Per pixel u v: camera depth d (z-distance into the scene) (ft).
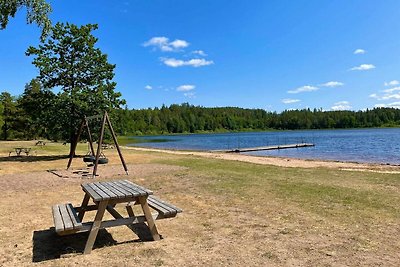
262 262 13.28
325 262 13.21
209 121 506.89
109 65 71.77
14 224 19.54
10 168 50.47
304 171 42.63
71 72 67.77
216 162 55.62
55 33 68.23
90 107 65.77
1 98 185.06
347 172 41.91
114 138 42.86
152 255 14.20
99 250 14.98
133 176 38.96
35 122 67.36
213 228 17.99
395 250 14.47
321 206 22.59
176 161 57.93
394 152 106.42
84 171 45.47
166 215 15.84
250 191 28.25
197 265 13.05
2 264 13.53
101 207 14.76
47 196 28.14
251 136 328.08
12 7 42.45
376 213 20.66
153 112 496.23
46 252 14.93
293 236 16.46
